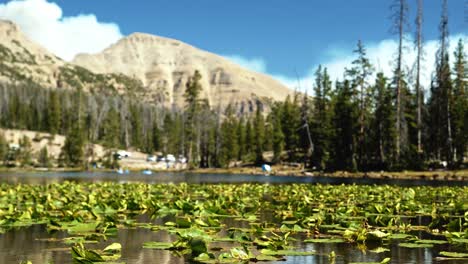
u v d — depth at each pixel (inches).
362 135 2290.8
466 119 2080.5
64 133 5078.7
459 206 506.3
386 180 1587.1
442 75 1975.9
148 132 5226.4
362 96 2315.5
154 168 3663.9
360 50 2308.1
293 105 3405.5
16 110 5216.5
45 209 515.8
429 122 2229.3
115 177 2001.7
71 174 2500.0
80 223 388.8
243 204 550.0
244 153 3718.0
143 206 534.6
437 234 355.6
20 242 319.6
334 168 2458.2
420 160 1865.2
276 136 3161.9
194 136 3814.0
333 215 447.8
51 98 4813.0
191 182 1476.4
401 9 1919.3
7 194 682.8
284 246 291.9
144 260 252.4
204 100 3435.0
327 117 2672.2
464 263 247.9
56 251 285.3
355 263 246.1
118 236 347.6
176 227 378.0
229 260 250.5
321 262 248.8
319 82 2851.9
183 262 246.7
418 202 615.5
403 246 297.3
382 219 402.0
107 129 4726.9
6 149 3673.7
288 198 681.0
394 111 2146.9
